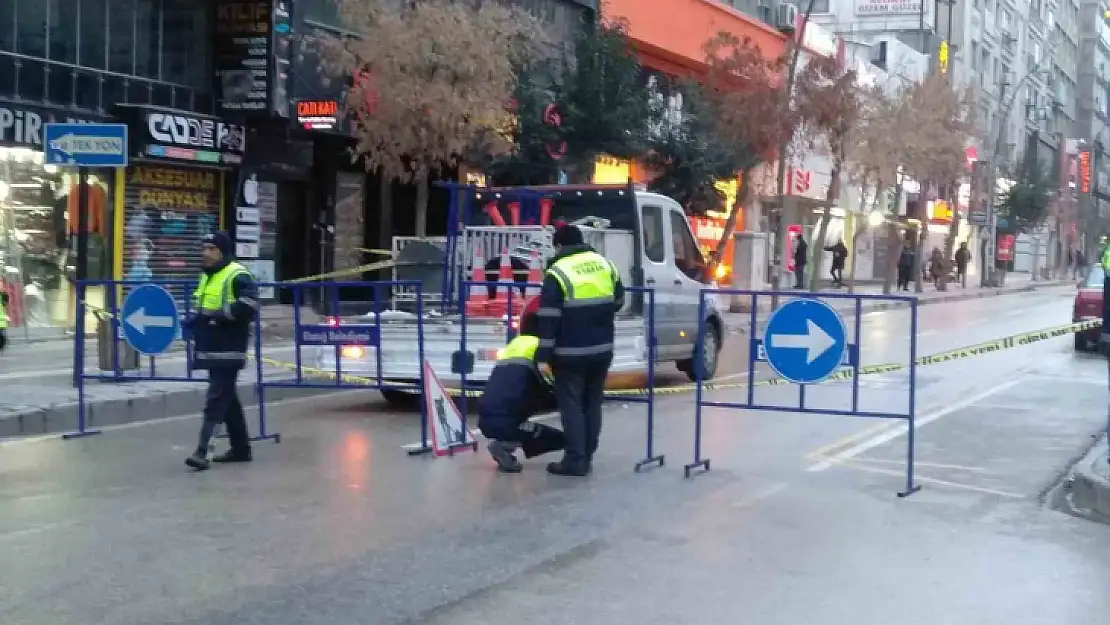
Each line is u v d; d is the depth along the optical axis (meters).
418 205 22.06
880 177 39.47
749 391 9.23
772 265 43.88
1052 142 89.81
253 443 10.85
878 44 53.81
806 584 6.40
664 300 14.39
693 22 34.47
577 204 14.31
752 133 28.97
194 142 20.56
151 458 10.08
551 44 26.09
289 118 21.94
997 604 6.09
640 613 5.86
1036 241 68.75
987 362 19.11
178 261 21.30
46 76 18.50
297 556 6.85
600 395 9.52
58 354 16.84
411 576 6.46
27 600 5.98
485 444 10.85
